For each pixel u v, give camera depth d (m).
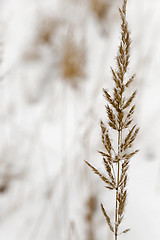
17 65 2.45
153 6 2.71
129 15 2.57
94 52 2.45
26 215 1.58
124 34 0.55
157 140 1.87
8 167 1.81
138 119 1.83
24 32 2.68
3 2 2.92
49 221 1.52
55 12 2.74
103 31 2.65
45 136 2.00
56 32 2.63
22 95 2.29
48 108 2.16
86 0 2.71
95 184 1.60
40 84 2.36
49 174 1.77
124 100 0.58
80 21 2.58
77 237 1.31
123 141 0.60
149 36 2.38
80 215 1.49
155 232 1.40
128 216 1.48
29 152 1.90
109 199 1.54
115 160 0.61
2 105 2.20
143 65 1.96
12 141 1.95
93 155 1.71
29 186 1.74
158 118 1.98
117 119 0.59
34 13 2.80
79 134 1.88
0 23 2.31
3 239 1.47
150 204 1.54
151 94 2.15
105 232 1.38
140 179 1.68
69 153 1.83
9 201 1.67
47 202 1.62
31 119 2.12
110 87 1.78
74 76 2.24
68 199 1.59
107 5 2.67
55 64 2.46
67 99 2.20
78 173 1.69
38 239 1.45
